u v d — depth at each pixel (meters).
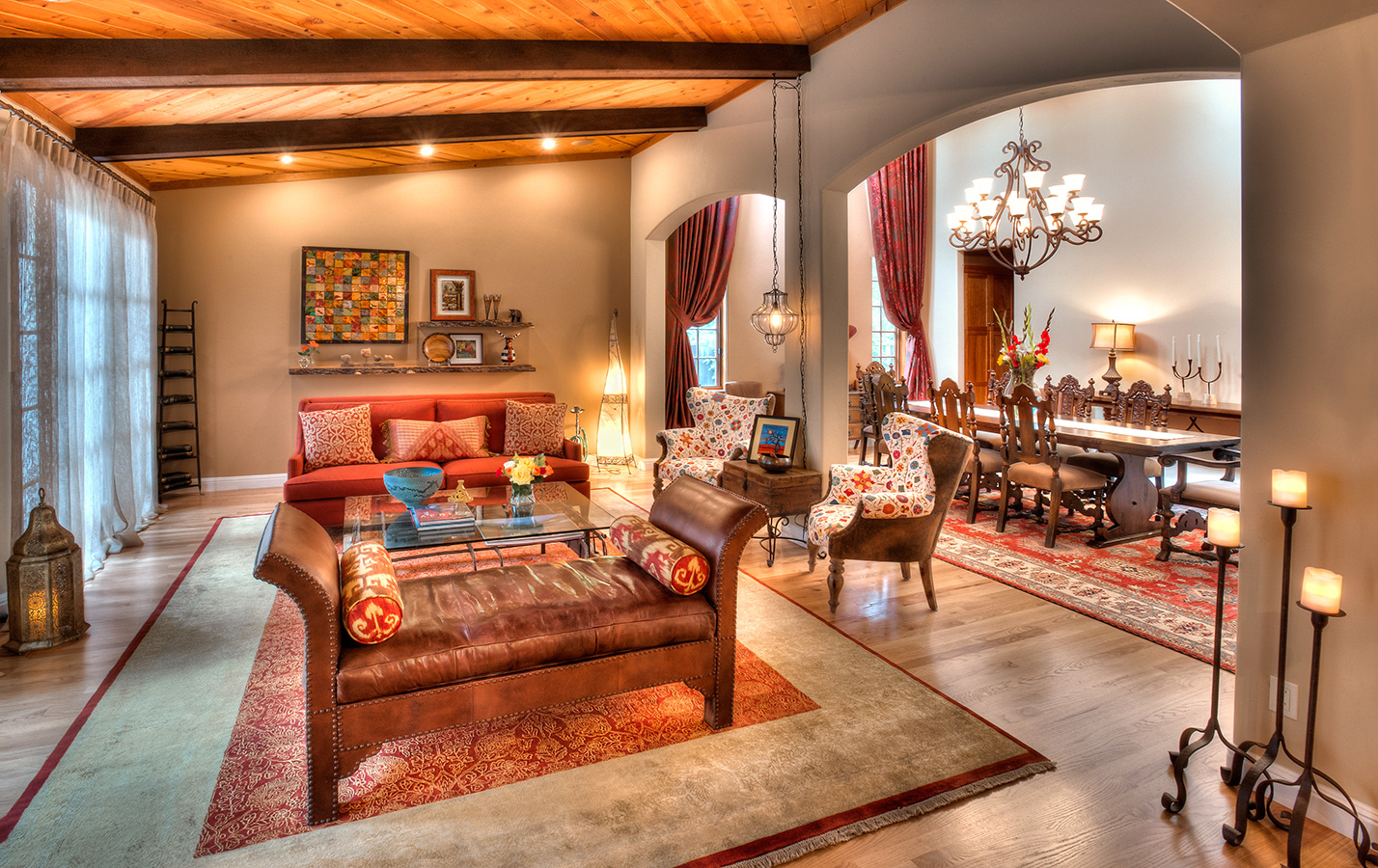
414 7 3.40
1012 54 3.42
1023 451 5.20
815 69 4.67
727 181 5.72
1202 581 4.29
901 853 2.02
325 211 6.67
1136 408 5.66
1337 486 2.05
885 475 4.16
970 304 8.77
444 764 2.41
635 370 7.70
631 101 5.54
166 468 6.51
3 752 2.43
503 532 3.66
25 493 3.68
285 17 3.36
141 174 5.93
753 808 2.19
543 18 3.74
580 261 7.50
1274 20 2.06
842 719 2.71
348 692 2.13
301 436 5.67
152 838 2.03
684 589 2.62
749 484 4.87
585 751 2.50
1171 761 2.46
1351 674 2.05
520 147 6.75
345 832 2.07
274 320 6.61
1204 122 6.64
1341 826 2.09
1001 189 8.28
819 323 4.82
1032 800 2.25
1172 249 6.90
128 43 3.42
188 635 3.43
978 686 2.98
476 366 7.06
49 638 3.26
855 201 8.78
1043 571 4.47
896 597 4.02
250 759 2.42
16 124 3.61
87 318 4.41
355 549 2.76
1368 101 1.95
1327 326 2.06
